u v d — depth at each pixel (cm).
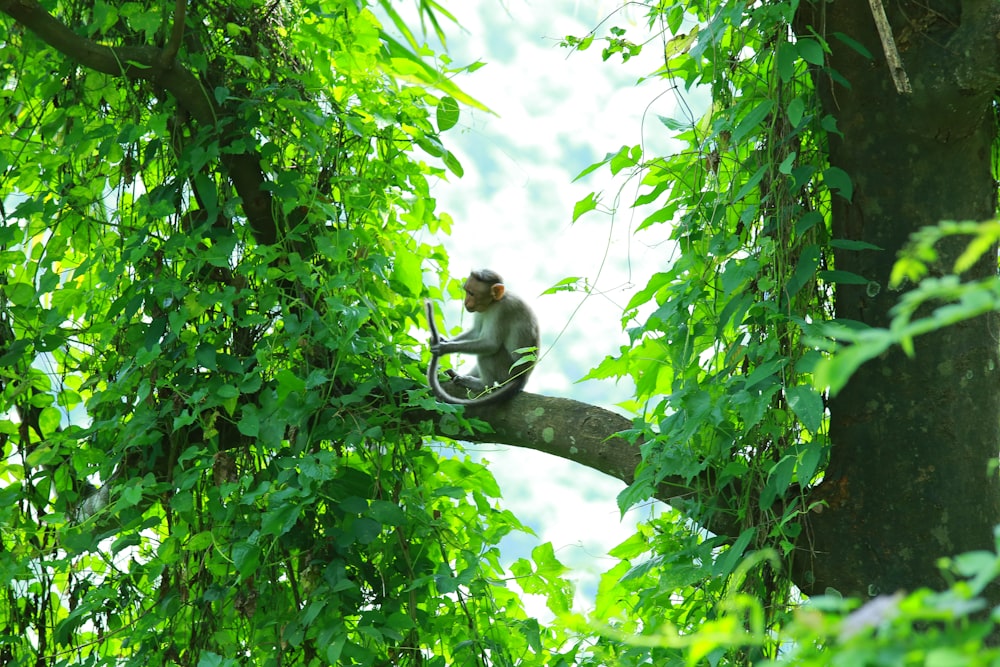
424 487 806
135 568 801
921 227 716
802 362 638
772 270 693
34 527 836
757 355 673
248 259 820
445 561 780
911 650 189
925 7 708
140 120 849
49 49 855
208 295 787
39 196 870
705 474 722
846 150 736
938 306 706
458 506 877
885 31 627
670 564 708
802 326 648
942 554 687
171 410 785
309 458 742
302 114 827
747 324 700
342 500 772
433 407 796
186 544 770
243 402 830
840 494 711
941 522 692
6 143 858
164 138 834
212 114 823
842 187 671
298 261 788
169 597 779
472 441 862
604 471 806
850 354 193
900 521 696
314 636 725
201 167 801
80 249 877
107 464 798
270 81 868
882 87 720
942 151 721
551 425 827
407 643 773
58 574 841
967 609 184
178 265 852
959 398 703
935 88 699
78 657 827
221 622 773
